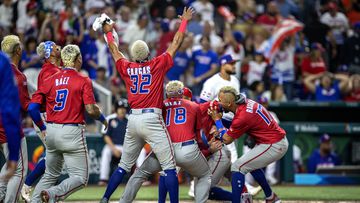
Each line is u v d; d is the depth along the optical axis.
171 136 30.64
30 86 50.03
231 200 33.06
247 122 31.91
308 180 52.03
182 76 58.75
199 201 31.31
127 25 64.12
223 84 37.97
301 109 57.69
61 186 29.05
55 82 29.53
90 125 52.66
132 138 30.91
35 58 55.72
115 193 42.56
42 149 47.34
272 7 68.75
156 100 30.28
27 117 50.12
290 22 64.50
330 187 48.97
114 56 31.34
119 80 58.72
